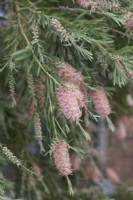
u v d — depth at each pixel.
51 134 1.56
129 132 3.28
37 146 2.32
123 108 2.51
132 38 1.70
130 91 2.56
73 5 1.74
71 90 1.43
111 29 1.70
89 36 1.60
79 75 1.54
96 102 1.62
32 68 1.58
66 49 1.64
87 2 1.57
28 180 2.18
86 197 2.55
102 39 1.65
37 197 2.21
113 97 2.46
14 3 1.76
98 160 2.92
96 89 1.64
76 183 2.53
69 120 1.58
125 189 3.07
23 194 2.19
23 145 2.21
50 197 2.35
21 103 1.95
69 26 1.58
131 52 1.59
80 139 2.06
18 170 2.09
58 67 1.52
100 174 2.74
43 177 2.33
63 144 1.52
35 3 1.75
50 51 1.62
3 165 2.01
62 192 2.39
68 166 1.50
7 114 2.17
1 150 1.66
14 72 1.75
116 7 1.58
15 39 1.67
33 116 1.71
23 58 1.52
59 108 1.44
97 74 1.78
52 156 1.60
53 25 1.54
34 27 1.56
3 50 1.73
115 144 4.35
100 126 2.56
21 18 1.71
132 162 4.48
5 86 1.93
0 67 1.71
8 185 1.89
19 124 2.21
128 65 1.54
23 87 1.81
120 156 4.40
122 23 1.56
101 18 1.69
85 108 1.57
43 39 1.64
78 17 1.68
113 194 3.05
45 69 1.52
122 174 4.46
